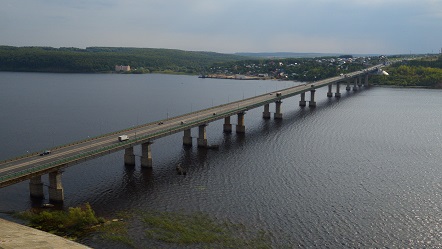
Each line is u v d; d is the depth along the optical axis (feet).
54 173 322.96
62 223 278.67
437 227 289.33
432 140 545.85
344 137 558.15
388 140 542.57
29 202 323.16
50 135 575.38
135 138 402.52
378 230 283.59
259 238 268.00
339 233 278.05
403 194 347.97
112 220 288.10
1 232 230.27
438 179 386.32
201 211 306.55
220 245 257.14
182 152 477.36
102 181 372.99
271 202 326.24
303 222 292.40
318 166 422.82
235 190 351.46
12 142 530.27
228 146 508.94
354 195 343.87
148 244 255.29
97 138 416.46
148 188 355.15
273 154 469.16
